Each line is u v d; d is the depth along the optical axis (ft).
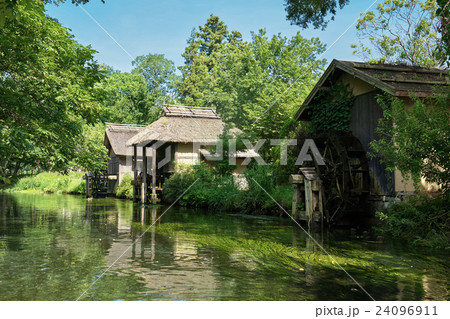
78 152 41.42
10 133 30.83
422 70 40.22
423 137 26.76
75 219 44.57
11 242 28.02
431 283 16.70
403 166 28.07
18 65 34.30
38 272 18.80
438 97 28.91
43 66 34.45
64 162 39.11
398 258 21.88
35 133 35.45
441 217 27.99
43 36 34.68
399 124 28.81
